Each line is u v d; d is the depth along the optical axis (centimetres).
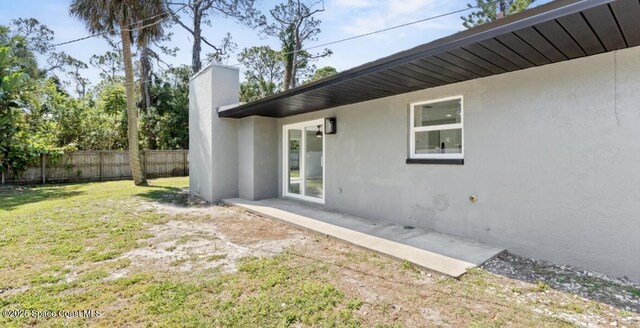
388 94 551
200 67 2125
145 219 626
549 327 240
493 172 426
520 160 399
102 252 423
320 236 502
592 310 265
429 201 508
